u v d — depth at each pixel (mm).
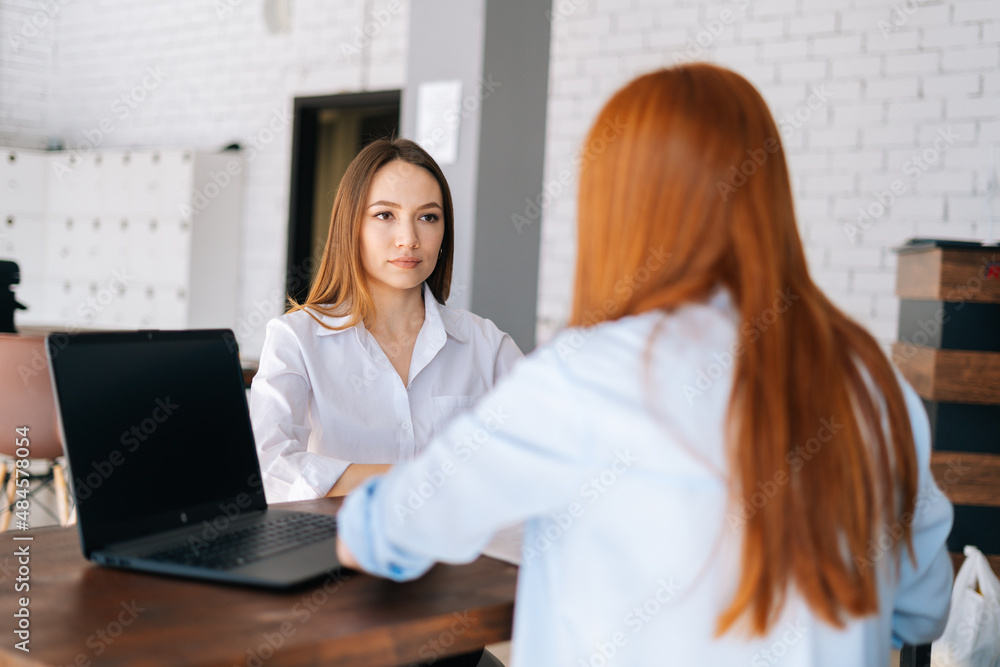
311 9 6094
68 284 7102
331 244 1909
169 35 6906
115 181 6734
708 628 837
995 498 2795
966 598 2201
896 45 3969
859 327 917
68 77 7586
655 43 4578
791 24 4211
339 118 6355
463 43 3857
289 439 1714
